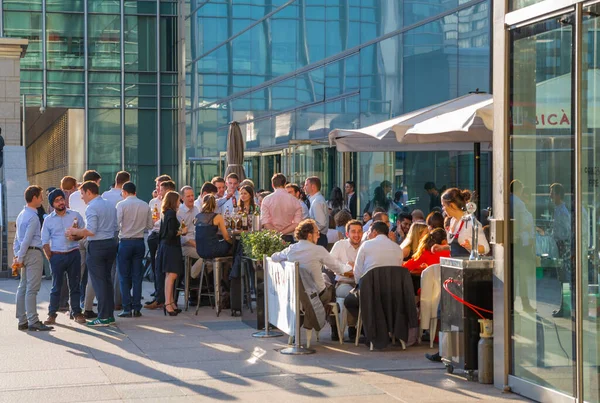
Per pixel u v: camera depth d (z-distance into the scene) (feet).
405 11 64.80
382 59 68.95
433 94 60.75
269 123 98.22
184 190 49.83
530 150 27.25
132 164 140.26
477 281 29.86
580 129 24.93
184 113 136.46
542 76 26.68
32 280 41.78
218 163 118.93
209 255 46.96
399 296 35.27
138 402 26.94
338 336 38.19
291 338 36.83
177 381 29.94
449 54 58.49
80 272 45.62
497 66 28.73
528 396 27.07
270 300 39.29
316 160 83.66
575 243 25.00
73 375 31.17
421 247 37.68
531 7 26.99
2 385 29.63
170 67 141.38
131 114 140.26
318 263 36.17
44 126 164.14
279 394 27.76
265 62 99.60
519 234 27.73
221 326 43.01
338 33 78.18
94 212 42.70
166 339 39.06
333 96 79.36
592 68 24.57
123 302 46.62
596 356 24.44
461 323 29.91
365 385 29.01
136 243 46.73
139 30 140.46
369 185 70.03
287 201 45.65
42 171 168.25
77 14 138.51
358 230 39.37
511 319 28.17
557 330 25.91
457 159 56.95
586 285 24.72
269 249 40.73
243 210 47.50
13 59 99.19
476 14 54.95
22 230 41.63
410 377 30.32
